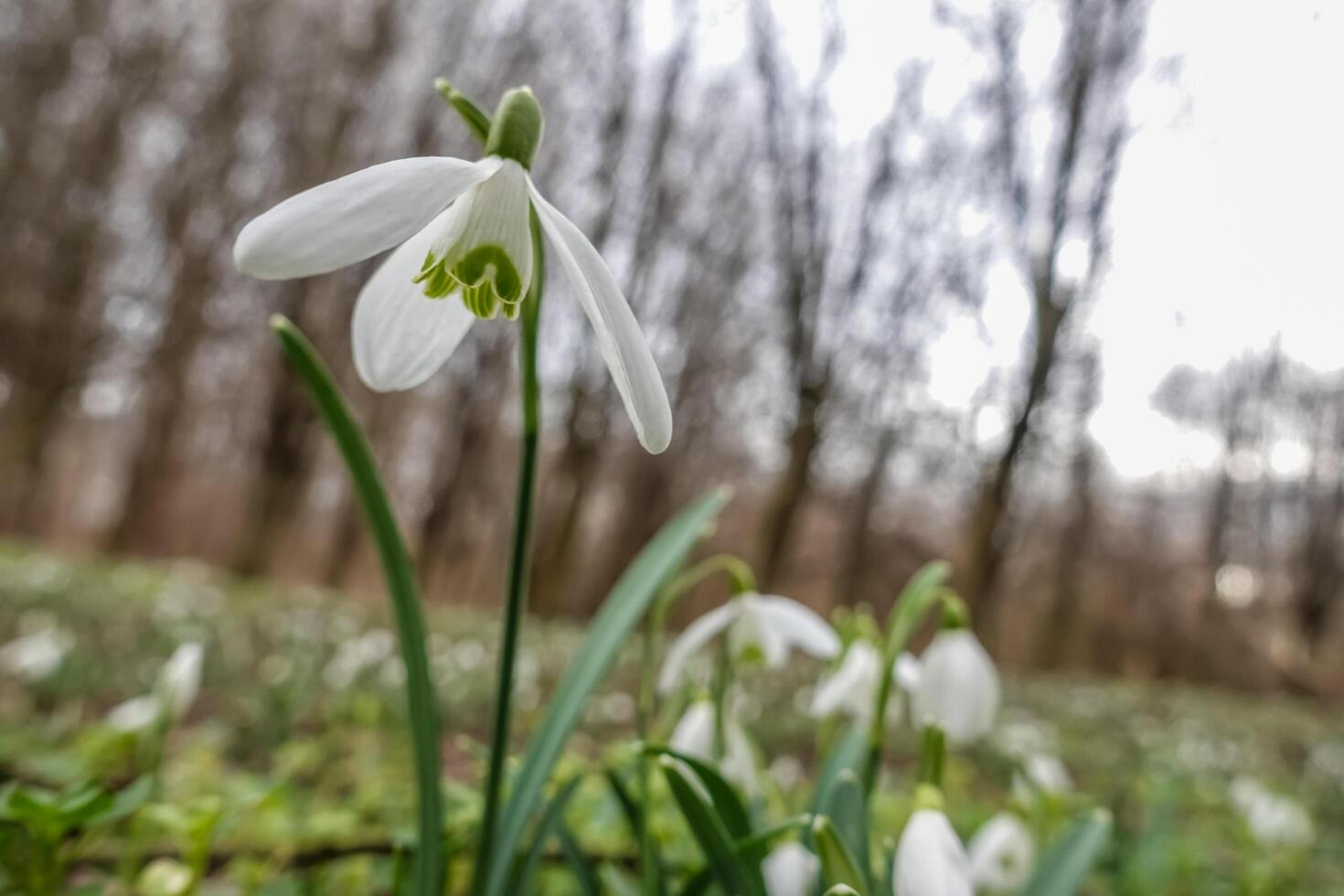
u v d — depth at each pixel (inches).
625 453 833.5
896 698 59.2
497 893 43.4
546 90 808.9
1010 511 684.1
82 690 175.0
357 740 161.0
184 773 105.1
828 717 61.9
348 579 935.0
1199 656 1001.5
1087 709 396.5
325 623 340.5
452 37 813.2
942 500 832.9
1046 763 82.4
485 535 875.4
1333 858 164.9
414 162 35.1
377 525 45.6
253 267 31.9
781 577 787.4
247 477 816.3
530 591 760.3
